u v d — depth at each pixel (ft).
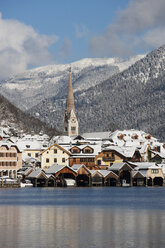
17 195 536.83
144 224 300.81
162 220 318.86
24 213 359.25
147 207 404.16
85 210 380.78
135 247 234.17
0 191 608.60
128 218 329.93
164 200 476.95
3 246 235.81
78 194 557.74
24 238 254.27
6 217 335.06
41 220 319.68
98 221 314.96
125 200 475.31
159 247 234.17
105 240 249.34
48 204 430.61
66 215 347.15
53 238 254.47
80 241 247.09
